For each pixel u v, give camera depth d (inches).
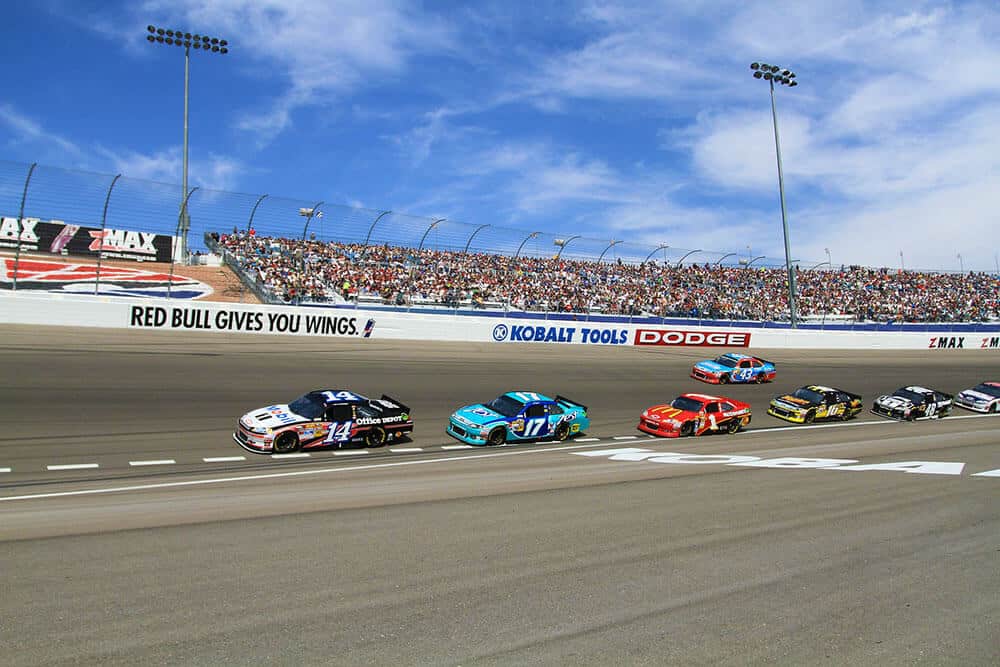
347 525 320.5
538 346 1205.1
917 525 358.9
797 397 840.9
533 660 198.5
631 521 346.0
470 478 441.1
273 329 1000.2
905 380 1246.9
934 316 1866.4
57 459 438.6
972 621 240.7
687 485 437.4
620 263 1782.7
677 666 198.8
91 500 350.9
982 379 1330.0
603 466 498.0
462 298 1358.3
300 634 207.2
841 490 435.5
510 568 272.2
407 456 517.7
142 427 532.4
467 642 207.5
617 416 759.7
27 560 254.5
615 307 1520.7
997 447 665.0
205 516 327.0
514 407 607.5
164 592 232.2
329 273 1296.8
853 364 1376.7
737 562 290.8
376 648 200.8
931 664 208.8
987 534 346.6
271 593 236.1
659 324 1491.1
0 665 178.5
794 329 1545.3
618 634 217.8
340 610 225.5
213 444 507.5
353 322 1061.8
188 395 641.6
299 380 750.5
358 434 533.6
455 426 587.2
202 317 952.3
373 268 1378.0
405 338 1107.3
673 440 652.1
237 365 785.6
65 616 209.8
